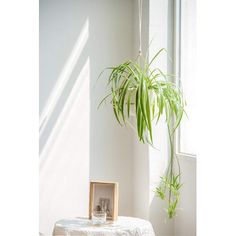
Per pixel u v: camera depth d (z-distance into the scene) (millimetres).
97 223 2717
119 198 3725
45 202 3605
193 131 2982
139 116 2473
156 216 3275
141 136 2518
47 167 3609
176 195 3053
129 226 2691
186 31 3121
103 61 3695
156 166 3270
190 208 2963
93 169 3682
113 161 3715
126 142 3730
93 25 3689
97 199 2924
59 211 3621
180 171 3160
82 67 3670
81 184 3658
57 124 3629
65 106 3643
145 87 2479
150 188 3260
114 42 3705
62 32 3646
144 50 3361
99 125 3693
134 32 3672
